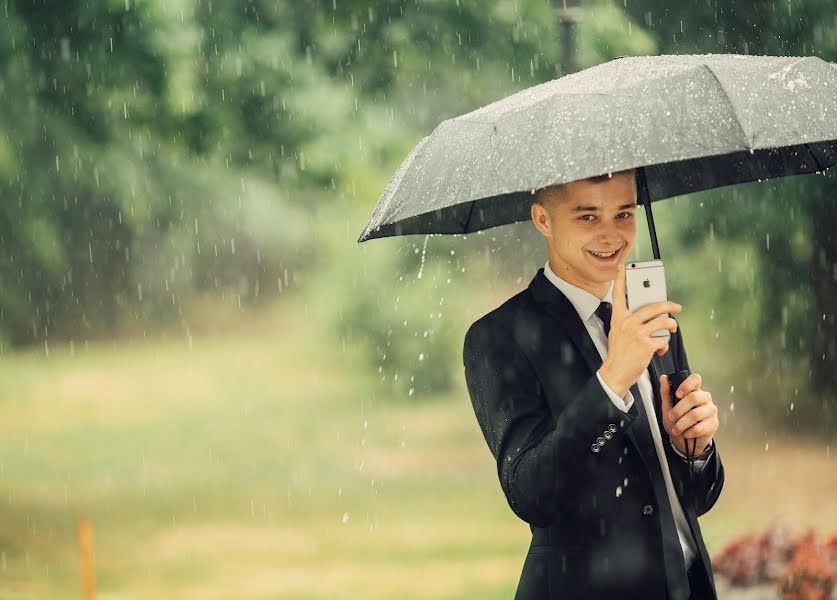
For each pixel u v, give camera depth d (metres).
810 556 12.95
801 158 7.06
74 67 22.34
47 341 74.88
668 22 28.00
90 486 34.72
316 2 24.08
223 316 79.62
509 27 25.41
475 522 26.91
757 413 30.19
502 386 6.03
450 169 5.82
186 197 48.50
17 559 25.31
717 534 16.33
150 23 22.17
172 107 22.50
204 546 26.23
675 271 28.09
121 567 24.50
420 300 46.31
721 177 7.21
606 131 5.44
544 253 37.91
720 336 29.70
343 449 38.31
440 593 20.69
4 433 47.75
